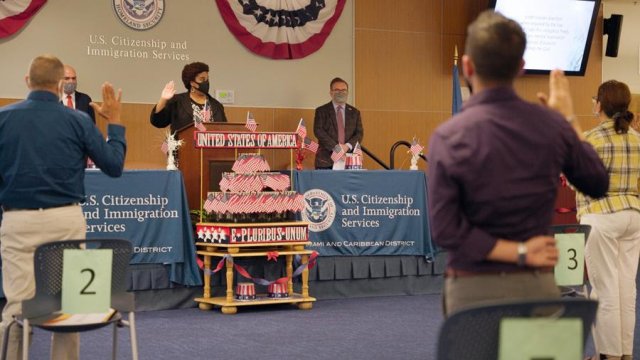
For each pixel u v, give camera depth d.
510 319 2.31
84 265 3.76
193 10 10.16
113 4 9.80
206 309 7.20
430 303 7.59
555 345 2.32
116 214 6.92
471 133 2.44
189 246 7.18
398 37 11.20
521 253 2.42
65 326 3.80
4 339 4.03
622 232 4.79
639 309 7.20
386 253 7.94
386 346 5.76
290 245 7.33
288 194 7.24
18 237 4.07
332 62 10.85
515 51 2.48
